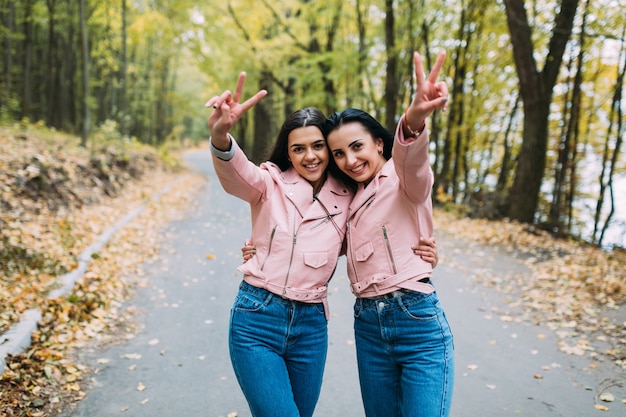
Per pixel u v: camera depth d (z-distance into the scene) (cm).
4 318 372
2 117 1305
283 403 181
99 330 409
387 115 1230
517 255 753
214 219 978
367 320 194
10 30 1515
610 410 306
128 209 938
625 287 554
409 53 1349
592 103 1342
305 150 196
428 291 186
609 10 957
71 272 510
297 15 1619
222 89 1755
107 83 2423
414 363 184
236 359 187
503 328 446
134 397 311
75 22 1962
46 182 793
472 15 1266
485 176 1816
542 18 1197
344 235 201
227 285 560
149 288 536
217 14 1534
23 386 303
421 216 189
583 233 1388
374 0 1376
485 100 1571
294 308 188
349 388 332
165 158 2031
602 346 404
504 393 327
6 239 527
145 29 1614
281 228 191
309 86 1650
